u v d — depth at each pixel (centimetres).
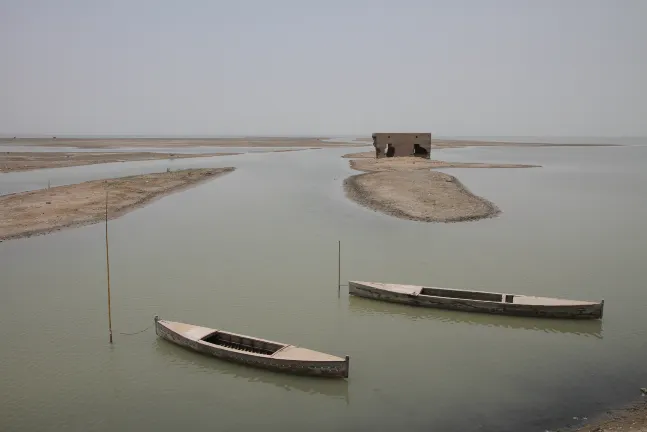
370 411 1452
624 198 5078
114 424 1402
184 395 1544
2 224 3644
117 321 2055
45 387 1582
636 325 2008
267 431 1370
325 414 1441
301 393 1554
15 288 2417
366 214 4150
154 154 11806
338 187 5728
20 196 4650
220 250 3069
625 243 3231
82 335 1933
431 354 1783
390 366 1700
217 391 1564
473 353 1789
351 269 2692
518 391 1538
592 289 2397
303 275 2606
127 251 3044
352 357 1762
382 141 8988
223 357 1712
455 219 3938
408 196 4838
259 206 4562
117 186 5412
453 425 1376
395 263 2792
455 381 1600
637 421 1342
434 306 2153
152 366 1711
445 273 2619
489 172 7538
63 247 3127
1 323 2036
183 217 4059
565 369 1670
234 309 2173
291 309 2178
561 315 2047
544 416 1403
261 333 1945
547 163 9650
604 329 1975
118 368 1697
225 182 6294
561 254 2970
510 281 2498
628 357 1747
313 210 4347
